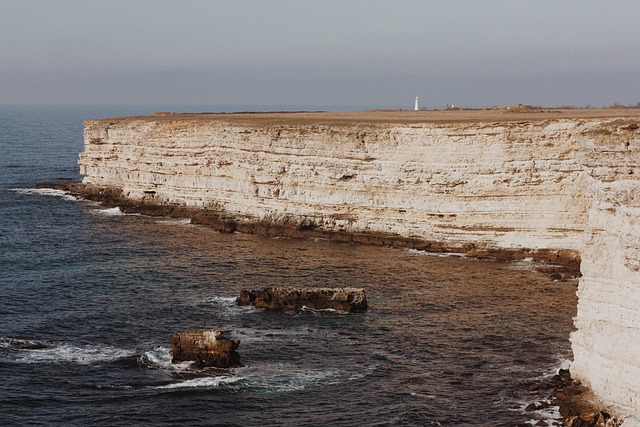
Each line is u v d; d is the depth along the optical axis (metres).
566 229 73.06
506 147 75.25
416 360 48.03
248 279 66.31
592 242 39.94
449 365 47.19
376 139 82.19
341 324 54.56
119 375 45.69
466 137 77.19
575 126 72.44
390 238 80.25
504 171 75.31
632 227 36.47
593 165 38.16
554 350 49.31
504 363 47.28
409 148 80.50
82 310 57.31
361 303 57.62
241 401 42.59
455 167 77.69
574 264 71.31
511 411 40.78
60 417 40.75
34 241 81.38
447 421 40.00
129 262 72.25
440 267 70.81
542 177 73.94
